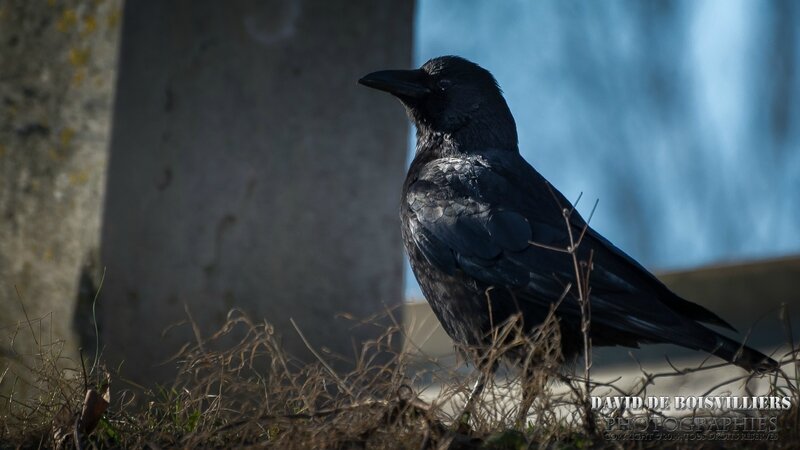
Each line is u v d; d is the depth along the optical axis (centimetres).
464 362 863
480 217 1045
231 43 1163
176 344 1123
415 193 1094
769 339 1452
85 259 1116
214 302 1141
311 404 809
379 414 779
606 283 984
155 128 1133
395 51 1235
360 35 1218
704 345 921
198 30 1152
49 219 1151
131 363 1105
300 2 1194
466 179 1082
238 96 1164
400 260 1207
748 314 1600
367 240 1198
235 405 955
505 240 1025
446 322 1074
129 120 1123
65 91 1152
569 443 770
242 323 1143
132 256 1118
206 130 1152
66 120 1148
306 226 1180
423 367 970
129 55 1122
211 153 1153
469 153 1163
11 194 1174
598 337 1005
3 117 1188
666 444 763
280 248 1170
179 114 1142
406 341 990
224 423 835
